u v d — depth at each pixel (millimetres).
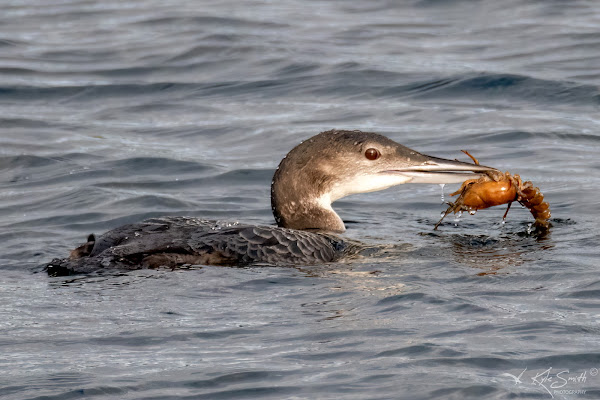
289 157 19938
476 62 34719
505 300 14180
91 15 44438
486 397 10656
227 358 11906
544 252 17344
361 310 13750
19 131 29156
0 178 25250
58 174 25391
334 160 19781
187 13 43438
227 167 25828
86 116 31047
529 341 12289
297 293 14625
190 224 16891
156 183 24688
